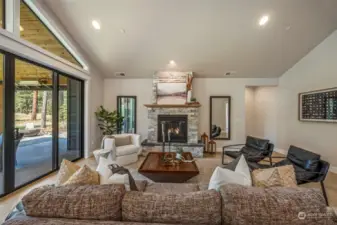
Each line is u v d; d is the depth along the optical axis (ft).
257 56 16.90
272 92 21.88
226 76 20.71
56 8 12.21
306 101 16.44
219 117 21.11
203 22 13.01
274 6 11.67
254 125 25.34
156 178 10.57
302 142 17.02
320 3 11.37
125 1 11.59
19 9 9.82
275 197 4.01
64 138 14.80
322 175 8.70
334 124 13.73
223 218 3.99
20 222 3.90
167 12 12.28
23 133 10.73
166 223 3.93
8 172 9.72
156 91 20.08
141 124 21.54
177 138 19.45
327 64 14.40
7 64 9.56
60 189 4.41
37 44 11.87
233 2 11.47
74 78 16.17
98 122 20.22
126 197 4.20
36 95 11.71
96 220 4.03
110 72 20.36
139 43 15.44
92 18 12.95
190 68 19.16
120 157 15.10
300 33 13.91
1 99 9.41
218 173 5.24
